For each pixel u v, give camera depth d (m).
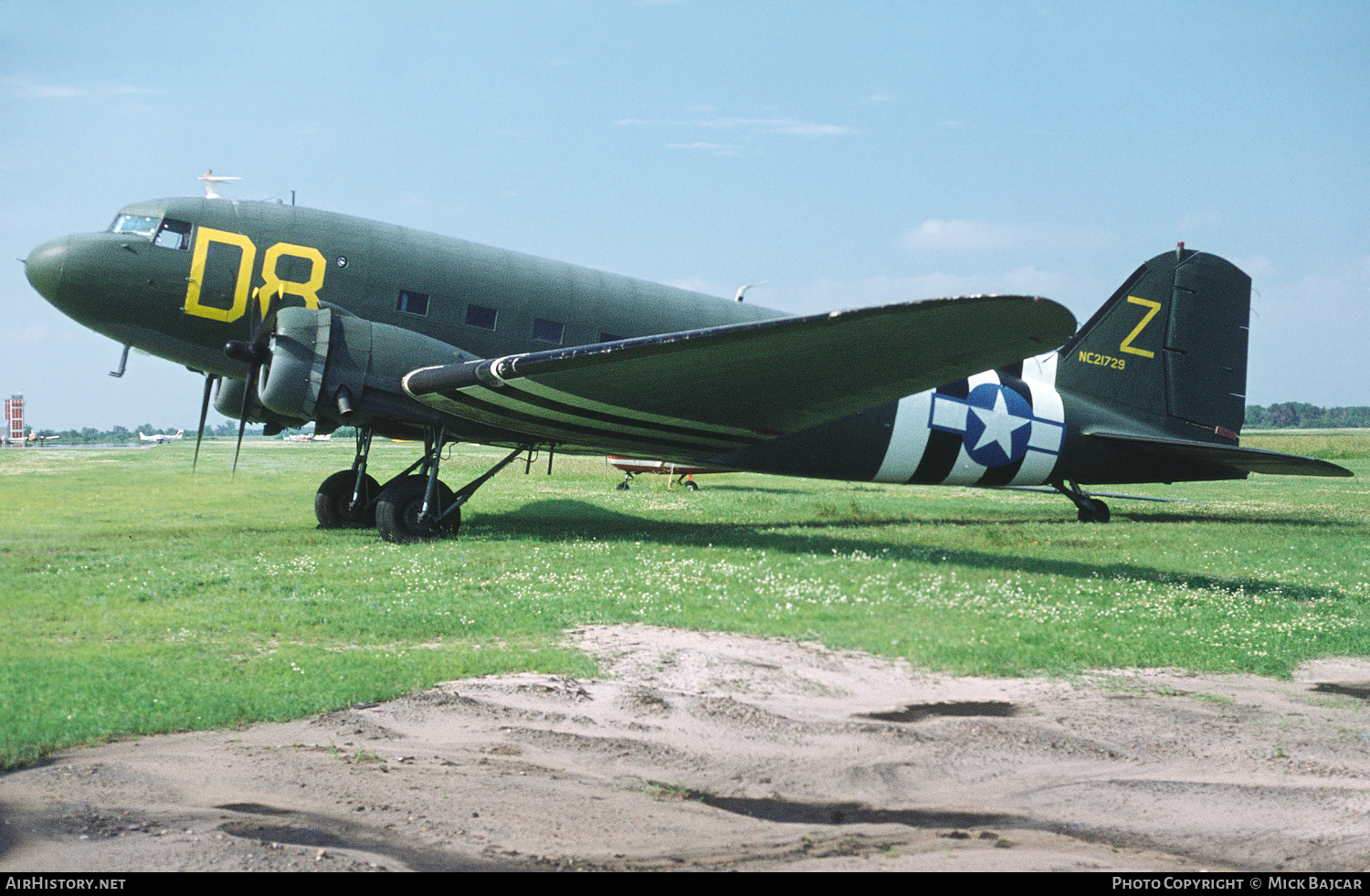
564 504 19.56
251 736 5.04
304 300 13.11
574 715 5.57
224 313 13.02
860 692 6.31
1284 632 8.26
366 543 12.68
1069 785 4.67
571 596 9.05
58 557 11.16
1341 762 5.07
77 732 4.93
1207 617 8.84
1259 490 29.53
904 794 4.50
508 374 11.53
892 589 9.80
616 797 4.32
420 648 7.12
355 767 4.57
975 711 5.95
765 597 9.23
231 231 12.98
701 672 6.62
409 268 13.55
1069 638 7.86
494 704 5.73
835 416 12.92
